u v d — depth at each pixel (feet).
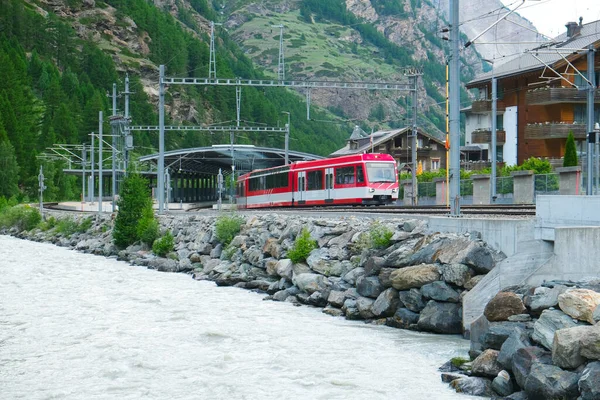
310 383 53.52
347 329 72.33
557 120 231.71
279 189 181.88
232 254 123.24
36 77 609.83
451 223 75.61
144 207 175.01
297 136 637.71
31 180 447.83
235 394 51.47
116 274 128.67
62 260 159.12
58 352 65.41
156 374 57.36
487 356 51.34
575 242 57.26
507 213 94.89
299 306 88.07
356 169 153.79
